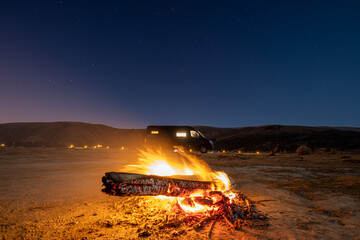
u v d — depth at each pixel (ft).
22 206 12.07
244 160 39.86
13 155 39.14
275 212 11.39
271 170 26.68
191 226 9.48
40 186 16.85
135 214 10.88
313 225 9.73
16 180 18.78
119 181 9.04
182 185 11.12
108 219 10.27
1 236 8.39
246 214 10.87
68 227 9.39
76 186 17.13
